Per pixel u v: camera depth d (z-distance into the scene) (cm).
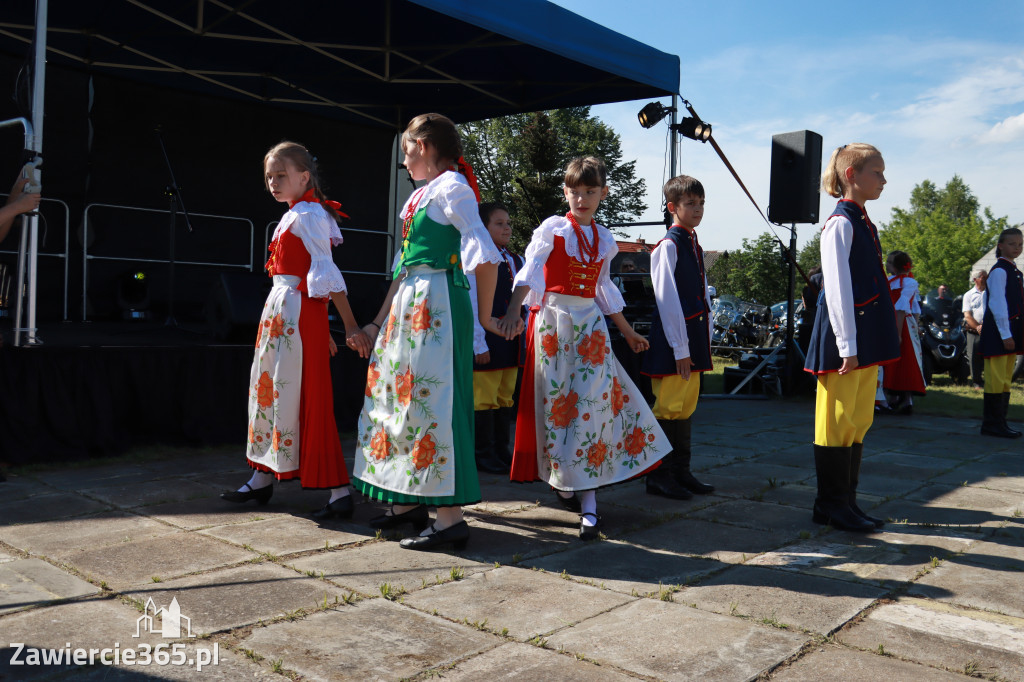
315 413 310
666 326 365
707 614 218
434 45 689
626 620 212
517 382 551
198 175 798
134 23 664
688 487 382
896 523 327
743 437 565
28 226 430
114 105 742
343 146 896
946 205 8712
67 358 419
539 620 211
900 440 557
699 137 715
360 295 918
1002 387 574
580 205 313
